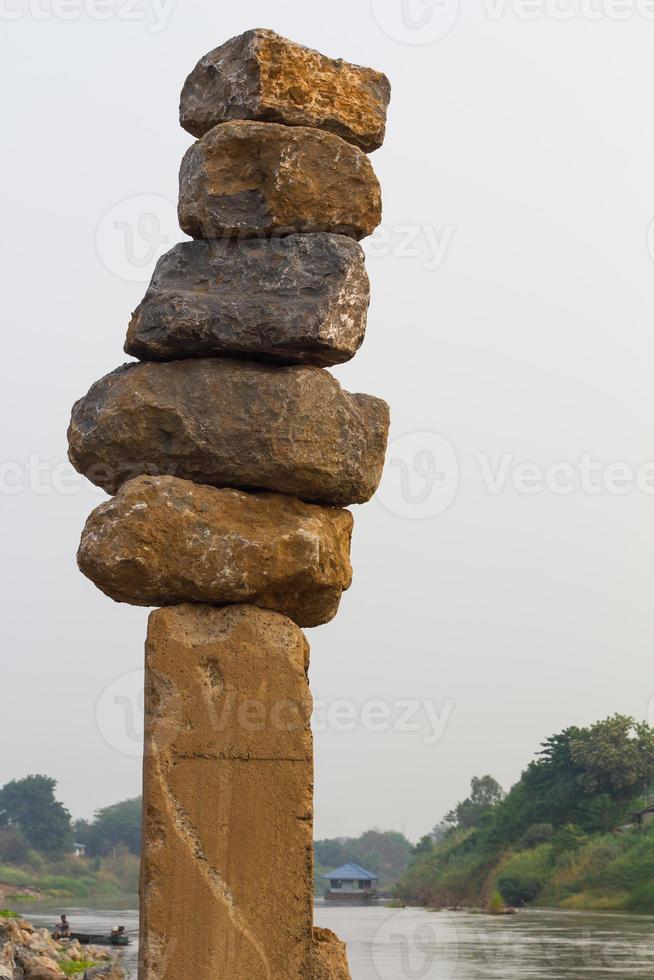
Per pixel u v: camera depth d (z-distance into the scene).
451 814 83.44
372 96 9.29
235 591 8.31
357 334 8.70
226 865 8.00
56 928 39.56
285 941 7.97
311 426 8.50
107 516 8.27
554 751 67.56
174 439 8.52
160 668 8.18
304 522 8.52
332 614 8.92
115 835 109.81
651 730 64.00
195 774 8.07
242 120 8.95
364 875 78.12
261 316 8.52
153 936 7.87
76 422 8.90
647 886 53.91
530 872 60.34
